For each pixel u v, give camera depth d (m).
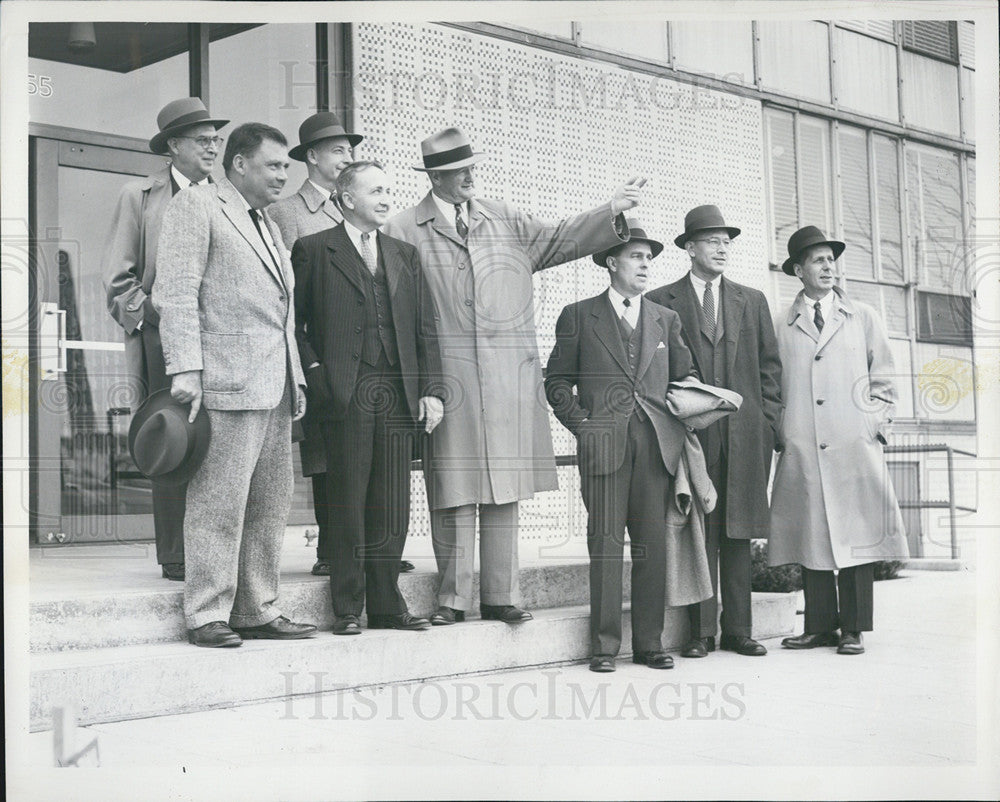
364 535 5.57
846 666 6.11
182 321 5.19
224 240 5.28
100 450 5.70
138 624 5.17
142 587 5.29
